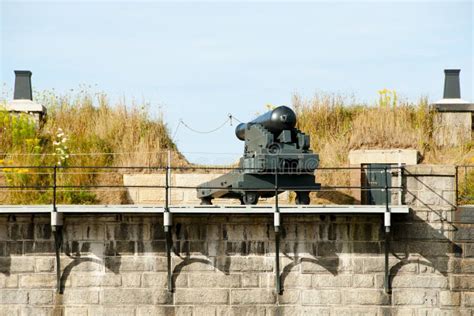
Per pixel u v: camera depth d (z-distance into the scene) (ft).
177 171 100.68
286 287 75.77
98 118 109.19
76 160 99.81
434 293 76.23
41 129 106.73
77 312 75.51
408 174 77.25
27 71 108.99
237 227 76.13
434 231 76.59
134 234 75.97
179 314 75.56
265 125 79.36
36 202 92.84
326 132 107.55
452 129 107.04
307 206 74.79
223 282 75.77
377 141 103.96
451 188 77.05
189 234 76.02
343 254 76.02
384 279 75.97
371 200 98.73
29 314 75.51
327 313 75.66
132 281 75.72
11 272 75.72
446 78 109.81
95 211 74.33
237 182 78.18
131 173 100.12
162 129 107.34
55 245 75.56
